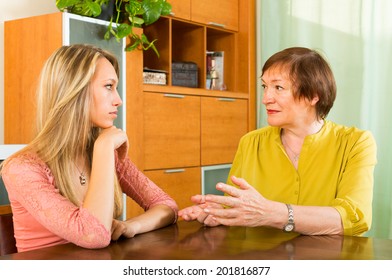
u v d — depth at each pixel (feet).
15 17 10.88
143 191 5.55
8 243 5.10
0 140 10.69
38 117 4.80
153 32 12.76
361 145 5.55
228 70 14.71
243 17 14.49
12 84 10.41
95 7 10.02
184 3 12.76
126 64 10.89
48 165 4.66
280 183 5.78
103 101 4.74
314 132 5.71
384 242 4.25
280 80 5.46
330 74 5.55
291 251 3.90
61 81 4.68
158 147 11.84
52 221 4.24
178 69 12.93
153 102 11.68
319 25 13.53
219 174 13.66
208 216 4.97
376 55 12.68
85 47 4.83
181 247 4.05
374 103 12.71
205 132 13.12
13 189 4.49
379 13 12.62
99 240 4.02
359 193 5.25
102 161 4.50
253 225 4.55
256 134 6.10
